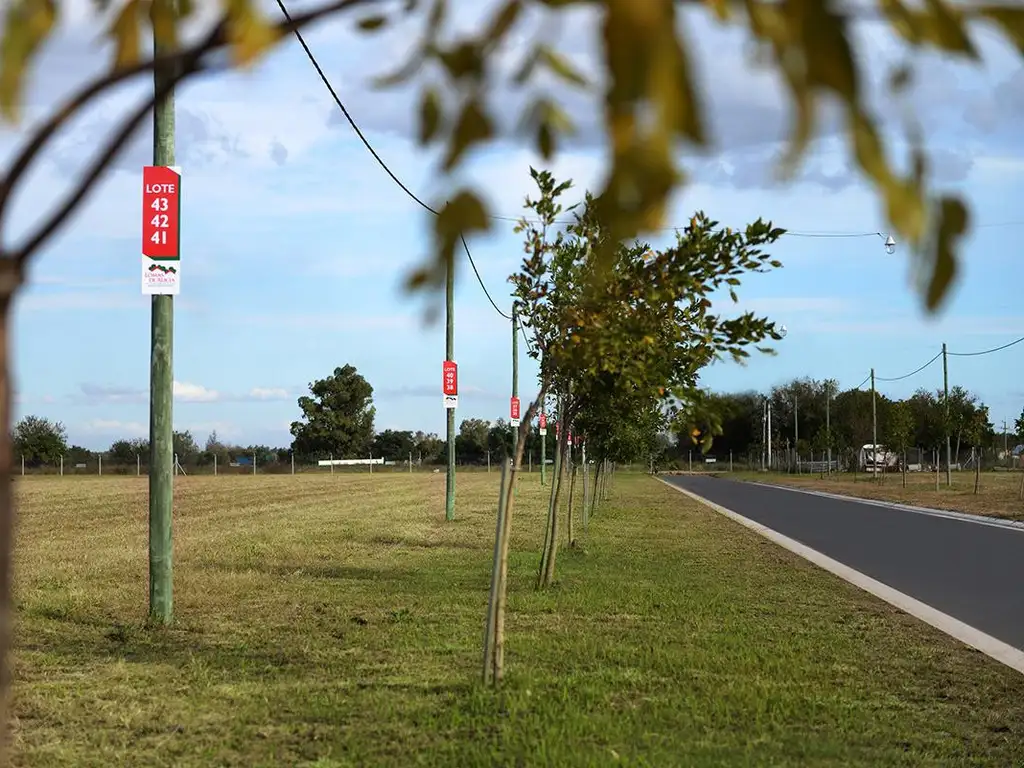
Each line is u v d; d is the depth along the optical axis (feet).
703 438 26.05
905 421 176.35
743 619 34.42
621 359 26.53
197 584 41.34
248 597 38.37
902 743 20.70
